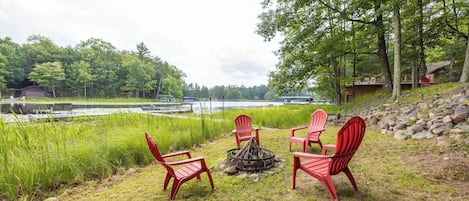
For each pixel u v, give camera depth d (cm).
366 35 1019
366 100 1065
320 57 1066
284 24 1063
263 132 674
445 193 227
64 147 331
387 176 275
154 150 246
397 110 600
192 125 615
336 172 236
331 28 1079
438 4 1050
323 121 445
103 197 266
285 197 242
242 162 324
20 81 4097
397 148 376
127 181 315
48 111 569
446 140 360
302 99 3306
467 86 566
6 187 260
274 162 356
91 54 4509
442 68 1762
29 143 332
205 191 267
